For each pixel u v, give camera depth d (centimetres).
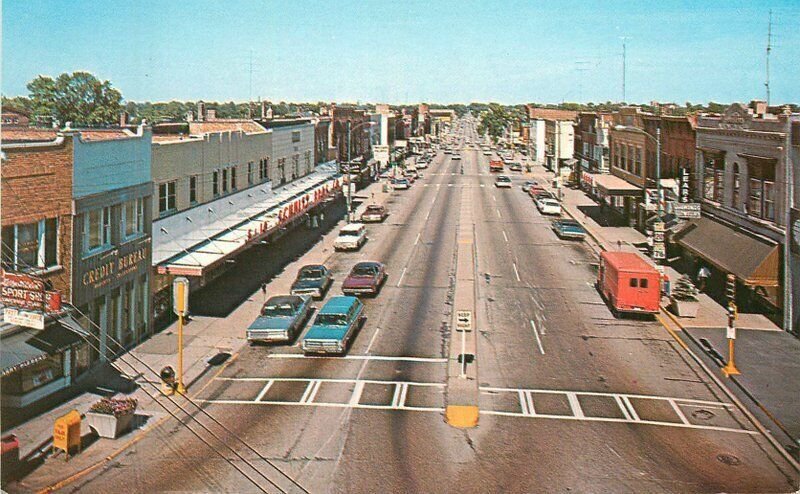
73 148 2384
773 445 1998
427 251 4956
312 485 1739
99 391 2330
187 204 3638
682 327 3186
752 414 2223
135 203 2891
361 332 3092
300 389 2409
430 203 7606
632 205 6062
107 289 2627
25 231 2191
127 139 2789
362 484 1747
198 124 5041
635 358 2777
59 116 8488
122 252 2739
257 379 2503
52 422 2064
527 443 1997
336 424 2116
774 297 3297
